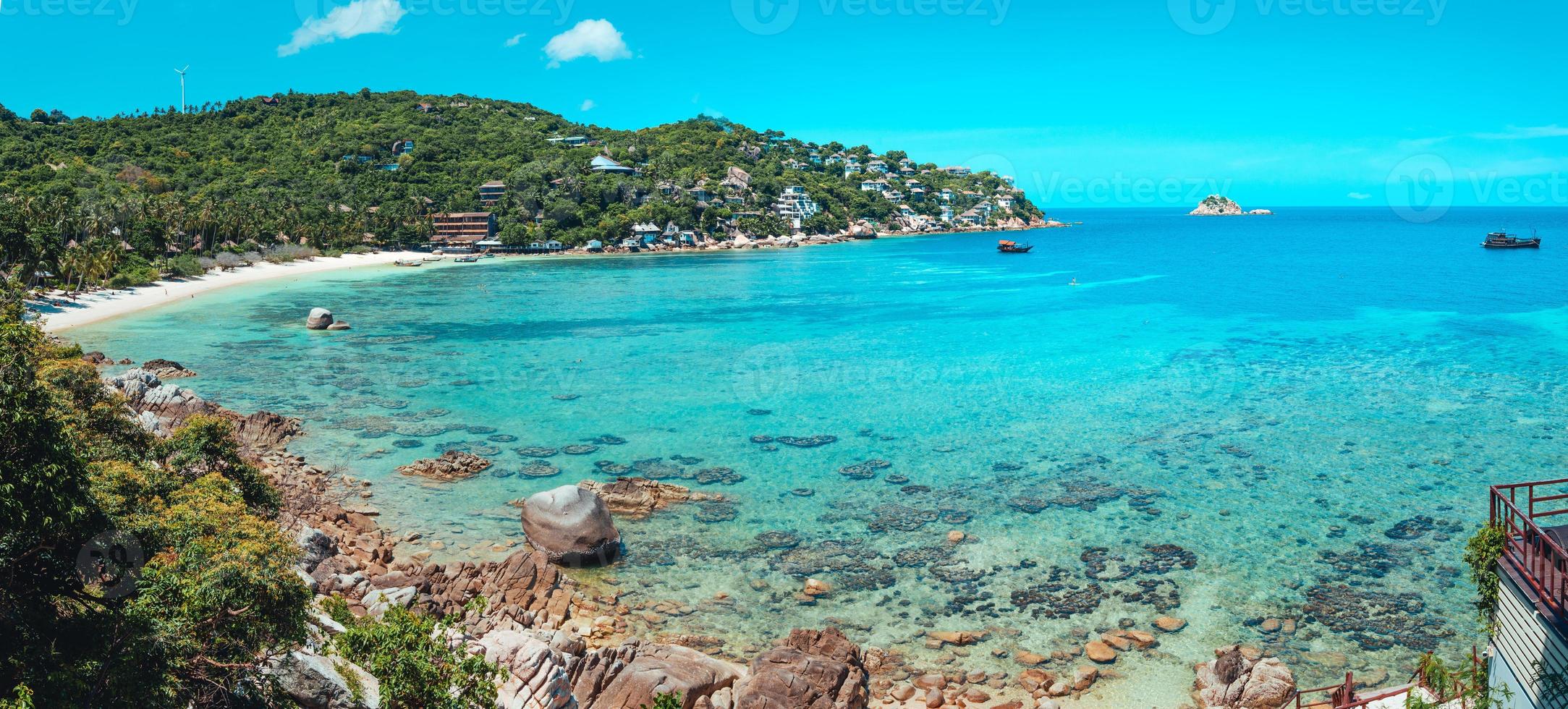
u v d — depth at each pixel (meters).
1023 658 27.91
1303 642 28.56
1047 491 41.91
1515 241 195.38
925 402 59.16
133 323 94.25
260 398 59.91
